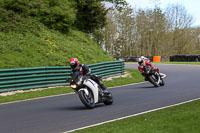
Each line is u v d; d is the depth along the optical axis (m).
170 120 21.77
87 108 31.41
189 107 28.22
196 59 153.75
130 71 88.31
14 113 30.42
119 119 24.27
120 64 77.69
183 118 22.12
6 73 49.28
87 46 92.88
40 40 78.81
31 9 90.81
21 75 51.75
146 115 25.38
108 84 59.25
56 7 94.62
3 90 48.62
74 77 29.78
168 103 33.06
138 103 33.75
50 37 83.69
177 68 103.31
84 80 29.97
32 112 30.50
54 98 42.75
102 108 30.95
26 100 41.88
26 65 62.81
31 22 86.00
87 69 30.48
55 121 24.92
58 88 54.75
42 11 92.06
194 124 19.78
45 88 54.69
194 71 86.75
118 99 38.06
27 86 52.38
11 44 70.50
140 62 51.94
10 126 23.61
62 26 93.25
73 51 81.00
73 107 32.94
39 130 21.73
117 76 75.00
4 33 75.44
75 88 30.17
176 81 61.00
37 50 72.50
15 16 84.56
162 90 46.22
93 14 110.75
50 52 73.62
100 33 123.31
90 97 30.73
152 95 40.56
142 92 44.66
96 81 31.97
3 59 62.06
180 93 41.84
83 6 109.19
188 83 55.62
